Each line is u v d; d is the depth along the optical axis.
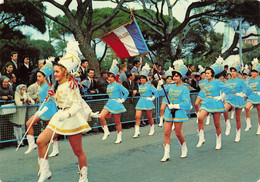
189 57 24.92
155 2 18.72
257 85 8.53
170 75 8.36
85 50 12.41
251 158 5.61
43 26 16.88
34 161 5.92
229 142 7.28
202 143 6.89
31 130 6.22
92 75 8.90
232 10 17.02
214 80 6.71
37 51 18.11
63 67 4.18
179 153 6.28
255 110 13.76
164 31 19.12
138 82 10.27
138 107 8.37
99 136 8.49
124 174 4.91
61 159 6.00
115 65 7.78
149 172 4.97
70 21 12.34
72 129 4.11
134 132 9.06
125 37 6.87
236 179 4.47
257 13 16.48
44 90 6.18
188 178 4.58
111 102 7.66
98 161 5.78
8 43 17.11
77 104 4.07
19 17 15.19
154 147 6.92
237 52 18.97
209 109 6.62
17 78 8.02
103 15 21.00
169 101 5.96
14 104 7.31
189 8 18.11
